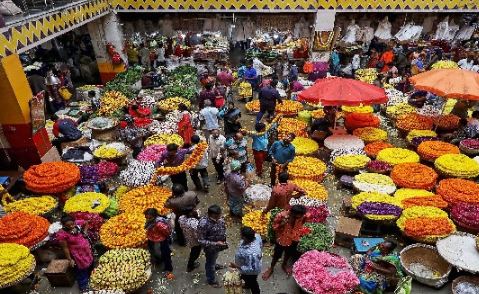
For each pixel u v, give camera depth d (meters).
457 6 18.11
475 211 8.06
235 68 19.14
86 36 20.02
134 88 15.78
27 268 6.89
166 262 7.48
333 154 10.67
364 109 13.38
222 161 10.00
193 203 7.24
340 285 6.30
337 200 9.55
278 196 7.36
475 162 9.83
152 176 9.43
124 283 6.69
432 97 14.02
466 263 6.93
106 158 10.63
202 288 7.23
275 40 19.64
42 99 10.23
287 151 9.23
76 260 6.72
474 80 10.80
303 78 17.86
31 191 9.20
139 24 19.61
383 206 8.16
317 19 18.14
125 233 7.78
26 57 19.02
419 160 10.55
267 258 7.84
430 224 7.62
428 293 6.89
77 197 8.77
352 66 18.14
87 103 14.79
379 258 6.57
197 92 15.66
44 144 10.45
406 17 19.59
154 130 12.02
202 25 19.77
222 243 6.67
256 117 13.86
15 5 10.04
